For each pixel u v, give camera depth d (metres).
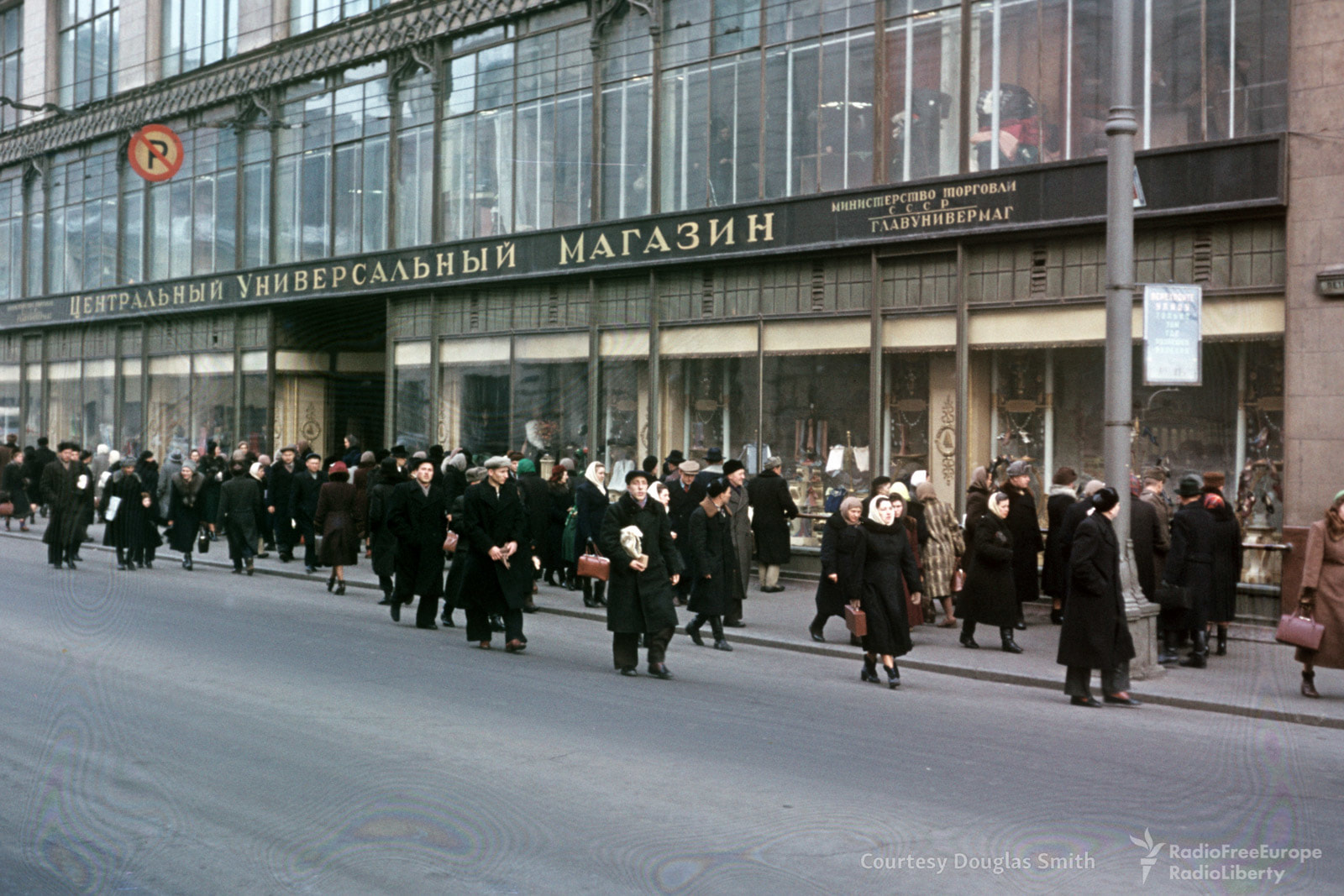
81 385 35.16
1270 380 14.44
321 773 7.24
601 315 21.84
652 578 11.25
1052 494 14.81
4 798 6.72
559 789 7.04
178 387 31.70
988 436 16.84
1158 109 15.48
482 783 7.12
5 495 23.72
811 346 18.81
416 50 25.11
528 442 23.08
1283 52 14.43
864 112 18.27
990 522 12.95
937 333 17.31
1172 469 15.23
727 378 19.91
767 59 19.44
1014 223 16.36
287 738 8.09
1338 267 13.80
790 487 19.05
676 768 7.56
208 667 10.70
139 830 6.20
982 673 11.79
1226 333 14.76
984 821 6.59
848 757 8.00
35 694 9.31
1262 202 14.26
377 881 5.50
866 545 11.16
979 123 17.03
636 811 6.62
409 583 14.45
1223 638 13.02
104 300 33.59
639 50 21.23
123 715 8.70
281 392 29.09
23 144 36.72
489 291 23.91
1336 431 13.80
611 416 21.66
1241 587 14.58
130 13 32.72
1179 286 11.91
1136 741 8.91
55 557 19.67
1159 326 11.83
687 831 6.30
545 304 22.83
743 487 15.13
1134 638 11.45
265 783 7.04
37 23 36.06
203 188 30.64
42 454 28.34
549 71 22.75
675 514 16.50
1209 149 14.70
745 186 19.70
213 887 5.42
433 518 14.20
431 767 7.45
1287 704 10.41
